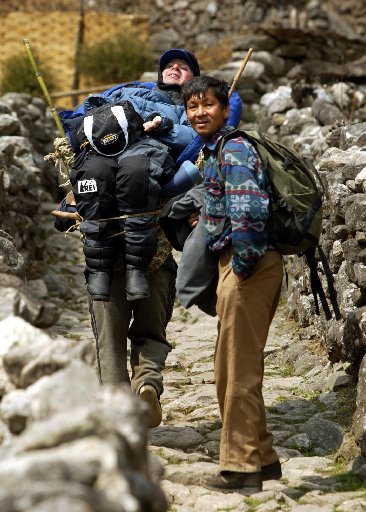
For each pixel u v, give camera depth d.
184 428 14.16
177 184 13.16
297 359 18.02
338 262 16.55
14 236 23.72
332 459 12.92
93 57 45.44
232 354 11.26
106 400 7.41
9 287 9.52
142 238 12.92
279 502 11.17
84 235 13.20
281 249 11.37
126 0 52.09
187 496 11.39
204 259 11.52
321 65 41.41
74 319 22.67
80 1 49.59
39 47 48.16
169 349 13.92
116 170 13.00
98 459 6.39
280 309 22.39
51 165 33.69
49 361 8.46
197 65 14.77
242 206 10.85
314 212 11.28
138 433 7.04
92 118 13.10
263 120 33.00
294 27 45.94
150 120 13.58
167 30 51.25
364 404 12.80
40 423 7.14
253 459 11.31
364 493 11.38
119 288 13.59
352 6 52.00
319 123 29.69
